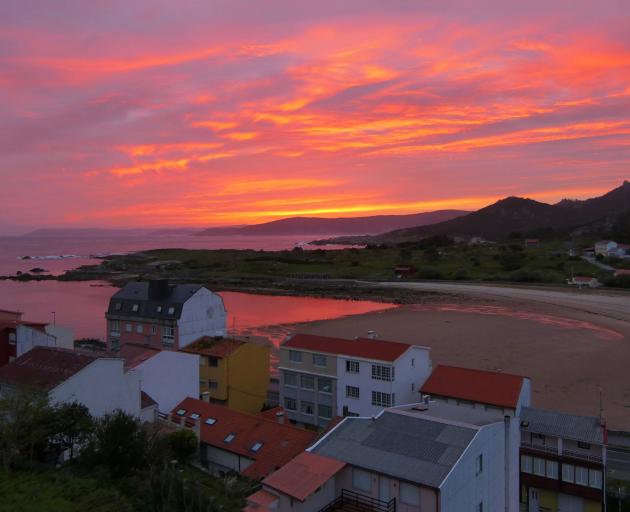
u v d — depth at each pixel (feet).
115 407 127.24
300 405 190.90
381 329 371.97
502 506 105.60
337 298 571.28
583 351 305.53
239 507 87.61
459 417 106.22
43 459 101.81
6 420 97.71
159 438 112.16
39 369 124.26
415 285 648.79
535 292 566.36
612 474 141.59
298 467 87.25
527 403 156.66
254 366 208.23
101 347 295.48
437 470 83.46
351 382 178.60
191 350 207.62
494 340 334.24
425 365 183.42
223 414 148.25
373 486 85.40
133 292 264.93
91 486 87.97
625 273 607.78
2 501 80.33
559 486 126.00
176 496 84.94
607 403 212.43
